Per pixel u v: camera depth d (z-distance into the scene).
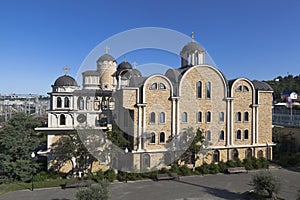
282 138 47.25
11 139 31.14
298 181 31.55
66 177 32.31
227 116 38.62
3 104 77.56
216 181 31.69
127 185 29.83
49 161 32.78
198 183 30.78
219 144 38.31
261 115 40.84
